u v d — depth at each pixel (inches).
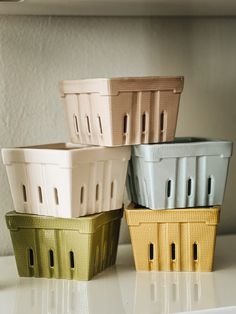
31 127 50.1
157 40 52.7
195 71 53.8
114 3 44.6
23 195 42.3
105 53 51.6
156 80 42.0
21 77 49.6
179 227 42.4
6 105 49.4
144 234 42.7
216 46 54.2
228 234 55.1
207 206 43.1
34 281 41.6
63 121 50.8
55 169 40.2
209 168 42.6
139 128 42.2
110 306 35.7
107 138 41.6
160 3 45.3
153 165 41.5
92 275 41.9
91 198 41.6
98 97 41.6
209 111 54.3
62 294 38.4
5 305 36.6
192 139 47.6
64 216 40.7
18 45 49.4
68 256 41.5
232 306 34.8
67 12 48.5
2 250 49.8
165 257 42.9
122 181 43.2
